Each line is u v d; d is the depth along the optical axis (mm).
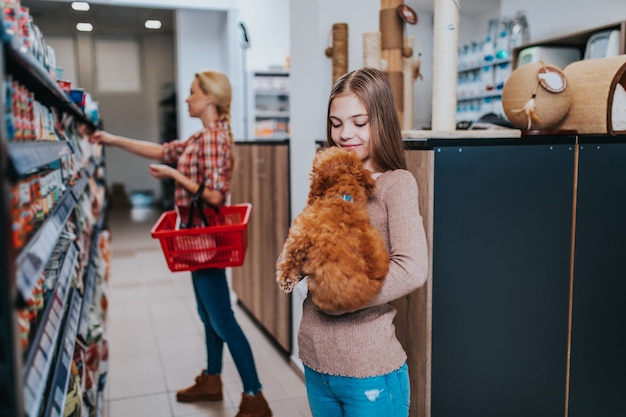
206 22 8234
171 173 2506
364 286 1231
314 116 2859
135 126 12453
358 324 1354
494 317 1997
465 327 1958
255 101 8234
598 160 2096
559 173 2035
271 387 3045
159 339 3840
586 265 2133
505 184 1951
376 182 1438
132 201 12367
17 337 717
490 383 2021
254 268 4012
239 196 4332
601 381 2229
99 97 12125
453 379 1961
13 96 1051
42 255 964
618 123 2156
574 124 2246
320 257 1229
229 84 2684
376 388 1354
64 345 1500
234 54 7430
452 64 2248
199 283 2516
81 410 1696
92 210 3096
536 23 6520
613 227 2162
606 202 2135
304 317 1462
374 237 1267
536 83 2156
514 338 2041
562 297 2111
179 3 6816
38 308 1176
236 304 4598
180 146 2914
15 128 1050
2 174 681
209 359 2879
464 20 8352
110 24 10352
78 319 1819
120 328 4062
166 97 11773
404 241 1326
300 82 3033
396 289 1285
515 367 2059
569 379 2166
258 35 8430
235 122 7480
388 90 1464
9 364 700
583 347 2176
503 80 6625
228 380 3166
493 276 1977
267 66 8492
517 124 2285
